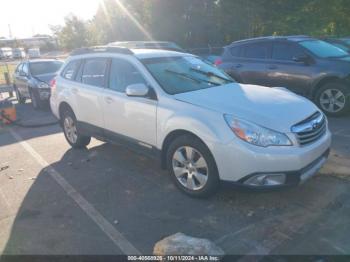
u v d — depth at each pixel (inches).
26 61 483.8
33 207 160.6
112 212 151.3
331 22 771.4
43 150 250.4
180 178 161.3
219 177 144.5
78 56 233.1
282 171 134.0
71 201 163.9
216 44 989.2
